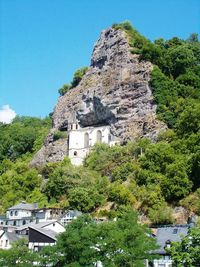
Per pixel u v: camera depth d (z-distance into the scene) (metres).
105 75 163.62
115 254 64.38
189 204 100.62
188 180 106.12
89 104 160.38
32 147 183.75
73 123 162.62
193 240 59.94
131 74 155.25
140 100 148.00
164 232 80.75
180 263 58.38
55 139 164.88
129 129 144.75
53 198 129.62
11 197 139.50
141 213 104.25
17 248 70.50
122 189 112.31
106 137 150.62
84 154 153.12
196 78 155.75
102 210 110.81
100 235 65.94
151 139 135.25
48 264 71.19
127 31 171.00
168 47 173.50
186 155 114.88
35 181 145.00
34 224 100.06
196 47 171.62
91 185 127.06
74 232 66.38
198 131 121.00
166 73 159.00
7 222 118.56
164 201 105.25
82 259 63.88
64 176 131.12
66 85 181.38
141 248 63.81
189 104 139.38
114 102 151.62
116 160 133.75
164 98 145.88
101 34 178.12
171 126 137.50
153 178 110.75
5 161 167.88
